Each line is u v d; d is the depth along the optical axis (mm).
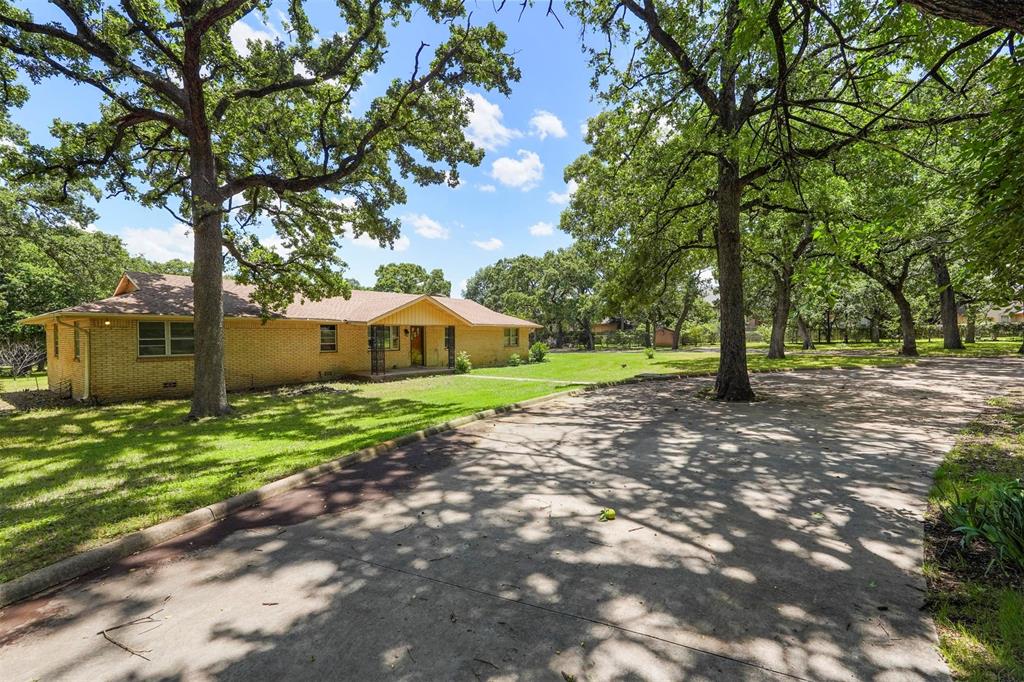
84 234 23578
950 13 2998
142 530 3863
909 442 6578
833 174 10828
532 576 3139
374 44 11492
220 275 10719
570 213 18984
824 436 7105
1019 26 2803
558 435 7688
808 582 2982
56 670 2289
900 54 7160
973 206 4676
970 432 6988
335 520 4242
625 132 10516
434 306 21953
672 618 2623
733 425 8125
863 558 3279
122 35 9523
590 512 4312
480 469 5793
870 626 2496
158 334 14031
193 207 10180
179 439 7855
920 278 26859
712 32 6898
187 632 2592
